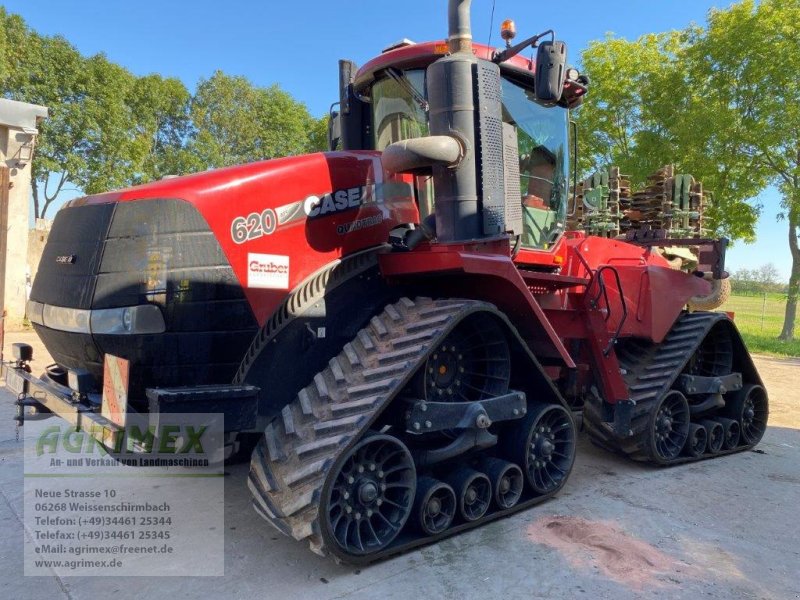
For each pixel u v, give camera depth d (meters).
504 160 3.75
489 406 3.51
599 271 4.73
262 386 3.20
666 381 4.89
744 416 5.75
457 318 3.31
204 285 3.05
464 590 2.90
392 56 4.10
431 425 3.25
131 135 26.97
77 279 3.13
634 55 17.91
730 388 5.46
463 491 3.48
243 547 3.32
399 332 3.38
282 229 3.31
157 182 3.24
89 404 3.09
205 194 3.09
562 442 4.18
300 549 3.30
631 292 5.18
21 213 12.06
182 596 2.82
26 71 23.34
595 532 3.59
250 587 2.90
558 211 4.59
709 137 15.73
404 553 3.27
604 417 4.84
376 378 3.14
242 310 3.15
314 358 3.40
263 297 3.22
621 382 4.75
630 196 8.78
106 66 25.42
